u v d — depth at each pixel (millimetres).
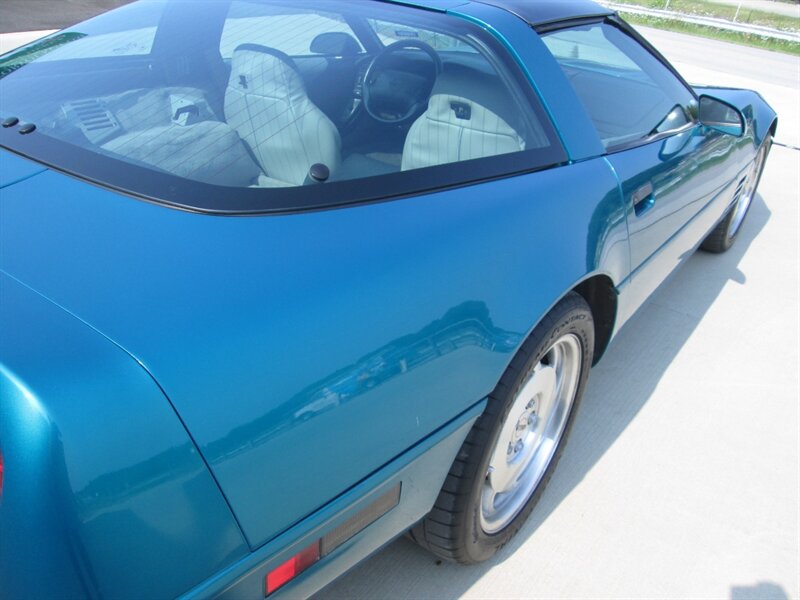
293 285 1232
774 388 3043
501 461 1861
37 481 925
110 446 969
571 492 2320
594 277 2053
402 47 1785
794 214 5055
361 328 1270
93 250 1216
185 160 1472
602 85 2291
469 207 1600
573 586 1979
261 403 1114
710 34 19406
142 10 2129
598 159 2057
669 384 2971
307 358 1185
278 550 1180
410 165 1623
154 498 1001
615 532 2182
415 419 1396
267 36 1849
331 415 1208
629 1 24797
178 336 1085
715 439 2670
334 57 1805
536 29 2051
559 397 2096
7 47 6895
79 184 1409
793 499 2418
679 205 2566
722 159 2990
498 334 1535
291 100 1647
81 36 2049
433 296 1406
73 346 1018
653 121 2508
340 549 1361
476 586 1936
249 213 1353
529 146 1883
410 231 1452
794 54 17500
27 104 1723
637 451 2547
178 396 1038
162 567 1026
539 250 1688
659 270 2660
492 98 1841
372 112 1676
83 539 948
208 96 1687
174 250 1236
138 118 1619
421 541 1796
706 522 2268
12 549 941
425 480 1531
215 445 1057
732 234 4176
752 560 2146
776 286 3969
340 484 1273
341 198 1461
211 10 2002
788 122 7809
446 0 2025
